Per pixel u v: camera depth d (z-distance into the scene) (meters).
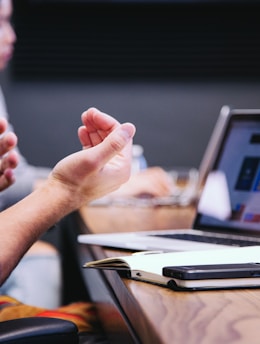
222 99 5.78
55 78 5.66
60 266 3.50
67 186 1.46
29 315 1.90
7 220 1.44
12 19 5.59
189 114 5.76
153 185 3.29
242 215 2.09
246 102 5.80
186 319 0.98
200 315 1.00
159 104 5.74
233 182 2.19
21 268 3.30
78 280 3.51
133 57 5.71
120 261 1.35
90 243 1.98
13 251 1.41
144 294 1.17
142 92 5.73
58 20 5.65
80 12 5.66
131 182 3.30
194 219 2.29
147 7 5.68
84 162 1.41
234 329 0.91
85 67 5.70
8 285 3.20
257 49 5.78
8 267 1.41
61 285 3.49
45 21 5.64
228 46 5.76
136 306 1.10
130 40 5.71
